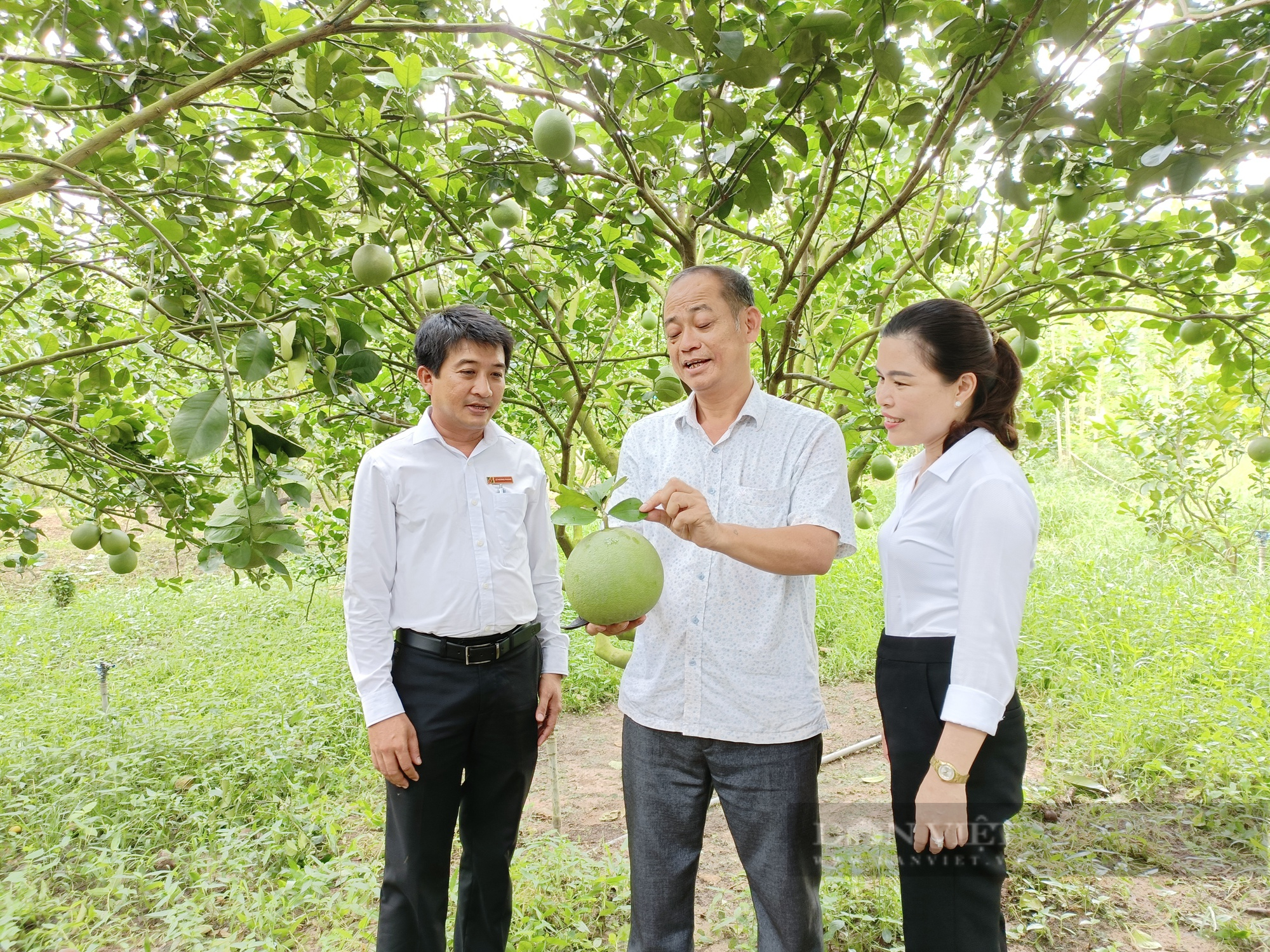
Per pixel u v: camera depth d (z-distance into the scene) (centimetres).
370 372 211
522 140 238
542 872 307
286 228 274
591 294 375
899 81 192
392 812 221
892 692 188
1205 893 299
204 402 170
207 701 521
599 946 261
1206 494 712
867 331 389
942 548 181
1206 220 310
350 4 165
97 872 321
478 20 272
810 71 196
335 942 274
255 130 240
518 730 232
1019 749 180
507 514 231
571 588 182
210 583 1009
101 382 308
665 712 202
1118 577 736
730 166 228
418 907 217
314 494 803
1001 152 206
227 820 378
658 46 181
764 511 198
